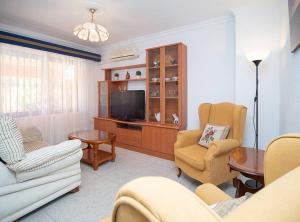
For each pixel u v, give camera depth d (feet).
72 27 11.10
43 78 12.27
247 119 8.54
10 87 10.78
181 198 1.01
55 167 5.82
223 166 6.87
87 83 14.99
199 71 10.59
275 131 8.02
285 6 6.98
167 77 11.22
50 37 12.76
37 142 8.84
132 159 10.52
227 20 9.53
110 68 14.48
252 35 8.34
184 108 10.84
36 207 5.54
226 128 7.92
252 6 8.30
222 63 9.81
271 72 8.00
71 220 5.37
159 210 0.91
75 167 6.69
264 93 8.18
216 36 9.93
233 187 7.33
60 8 8.72
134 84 13.76
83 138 9.31
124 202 1.07
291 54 6.07
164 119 11.13
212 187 3.53
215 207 2.37
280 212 0.98
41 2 8.20
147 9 8.79
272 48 7.93
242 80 8.61
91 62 15.33
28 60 11.54
